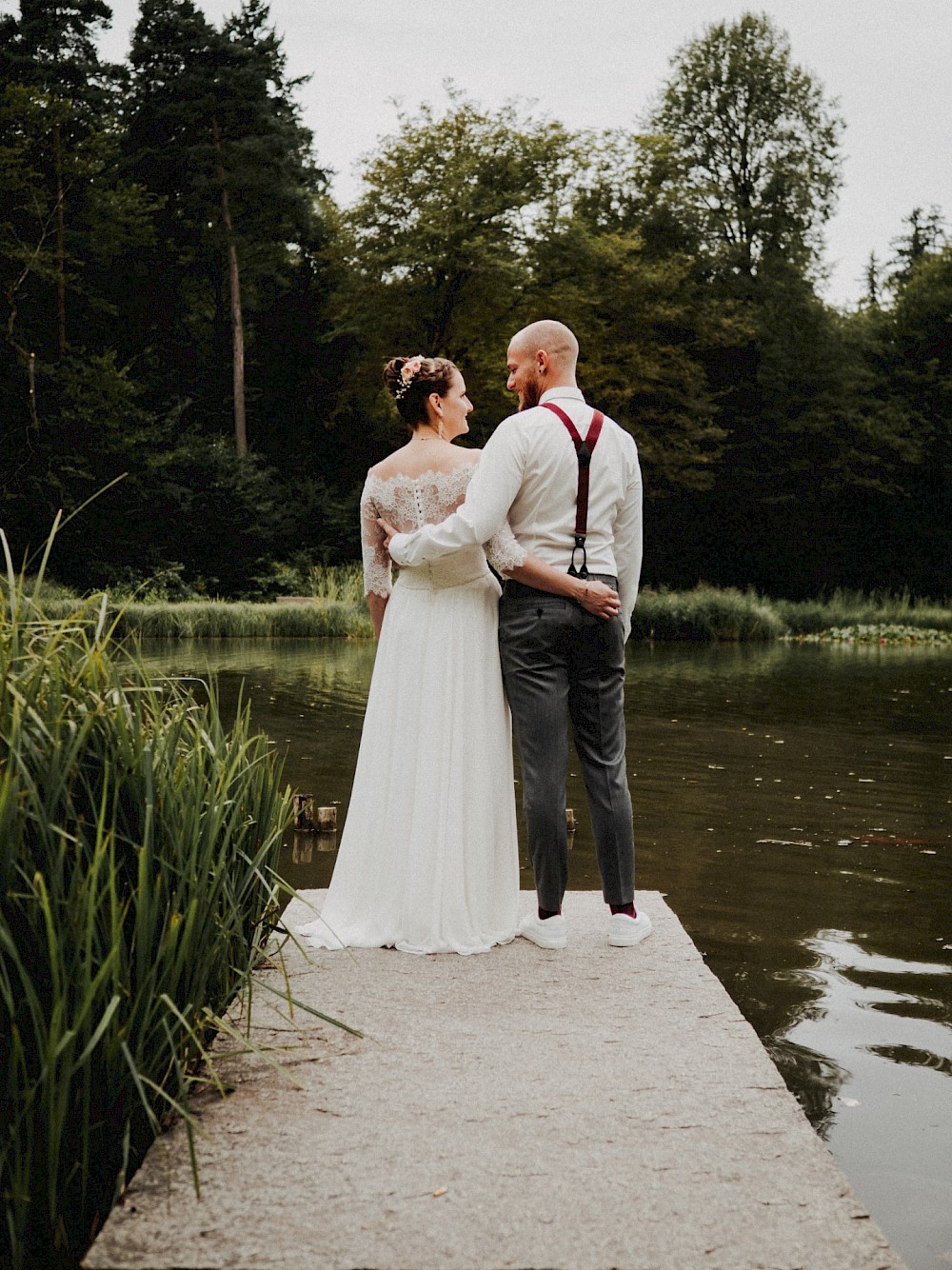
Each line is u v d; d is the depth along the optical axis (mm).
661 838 5328
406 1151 1919
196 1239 1646
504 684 3111
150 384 30922
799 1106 2104
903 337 36594
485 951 2998
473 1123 2021
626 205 33000
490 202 27625
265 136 30250
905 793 6465
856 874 4688
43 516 26203
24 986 1735
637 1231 1686
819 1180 1843
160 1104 2066
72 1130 1835
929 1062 2809
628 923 3059
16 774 1835
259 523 28062
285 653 16188
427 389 3150
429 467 3105
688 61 34375
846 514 34969
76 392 27719
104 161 29812
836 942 3797
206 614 20000
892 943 3789
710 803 6160
